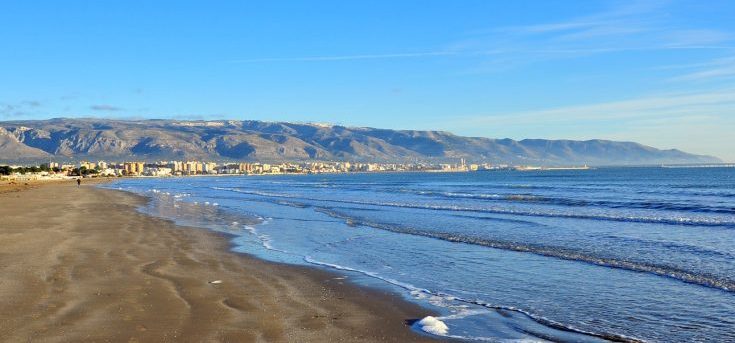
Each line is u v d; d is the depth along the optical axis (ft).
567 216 100.94
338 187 315.78
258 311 32.63
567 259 53.83
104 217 99.76
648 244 63.31
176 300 34.58
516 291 40.24
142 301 33.96
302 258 56.03
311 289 40.34
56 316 29.86
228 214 114.52
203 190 280.51
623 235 71.92
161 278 42.04
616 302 36.70
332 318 31.81
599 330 30.45
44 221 88.38
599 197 161.99
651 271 46.88
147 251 57.31
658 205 124.98
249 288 39.88
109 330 27.43
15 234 69.00
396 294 39.01
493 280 44.27
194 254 56.85
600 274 46.21
